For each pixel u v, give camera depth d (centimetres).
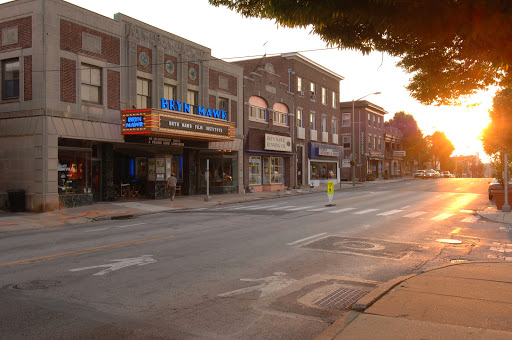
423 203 2394
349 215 1775
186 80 2606
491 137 2389
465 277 714
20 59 1869
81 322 530
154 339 480
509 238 1233
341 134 5941
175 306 596
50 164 1836
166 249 1012
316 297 648
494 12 424
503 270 767
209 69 2864
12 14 1886
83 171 2059
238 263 870
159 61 2389
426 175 6925
